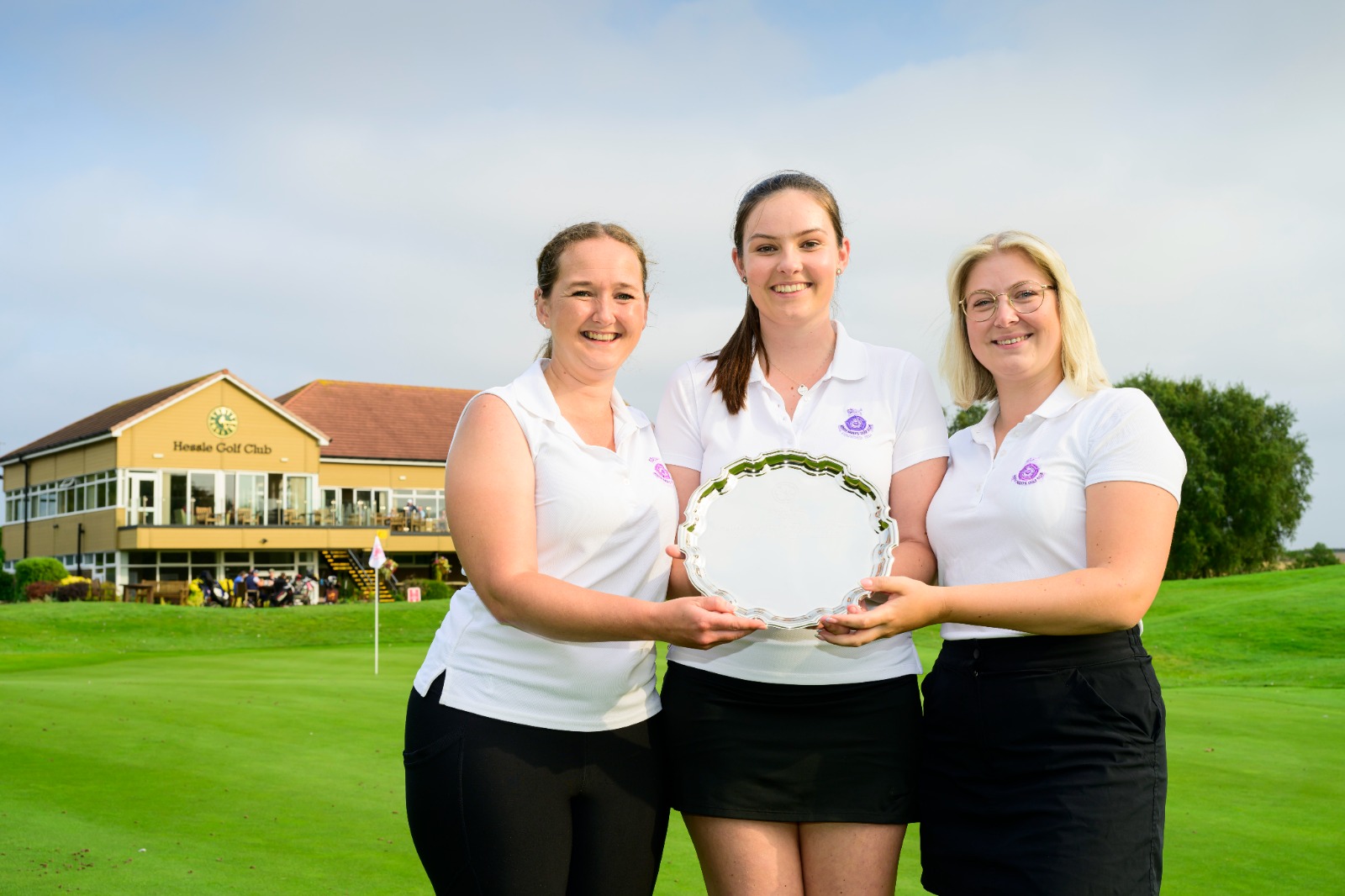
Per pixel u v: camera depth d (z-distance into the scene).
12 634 19.61
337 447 39.12
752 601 2.50
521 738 2.38
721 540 2.66
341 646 19.73
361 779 6.14
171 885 4.16
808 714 2.62
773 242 2.82
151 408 35.03
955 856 2.60
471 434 2.45
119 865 4.41
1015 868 2.44
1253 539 44.12
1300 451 45.50
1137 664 2.49
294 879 4.28
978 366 2.94
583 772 2.45
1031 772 2.48
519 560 2.34
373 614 24.14
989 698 2.55
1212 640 16.69
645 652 2.62
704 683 2.67
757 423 2.89
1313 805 5.60
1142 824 2.39
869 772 2.63
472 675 2.44
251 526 35.84
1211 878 4.39
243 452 36.66
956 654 2.68
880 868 2.65
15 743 6.98
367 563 37.69
